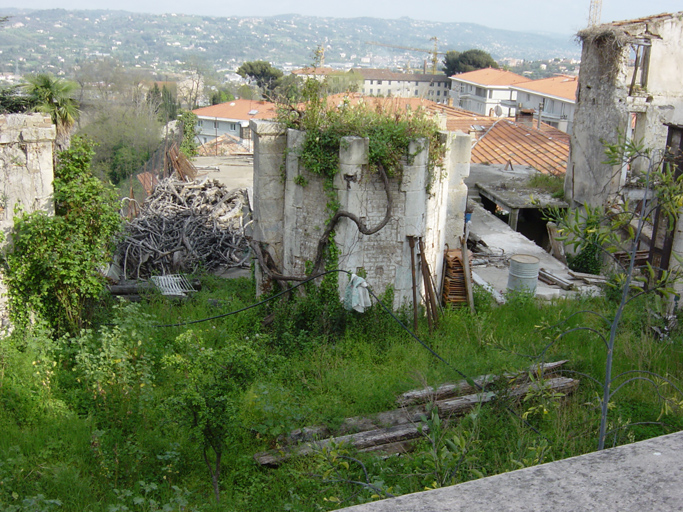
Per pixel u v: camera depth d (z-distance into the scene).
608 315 12.75
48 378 10.45
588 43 18.69
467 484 2.09
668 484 2.01
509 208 20.22
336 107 12.48
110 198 12.88
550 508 1.92
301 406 9.88
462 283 13.85
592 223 6.56
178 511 7.26
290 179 12.59
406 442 9.28
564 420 9.22
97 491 8.00
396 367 11.17
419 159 12.07
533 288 14.57
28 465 8.42
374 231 11.94
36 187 11.99
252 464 8.71
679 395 10.02
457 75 79.75
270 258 13.16
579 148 19.45
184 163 25.69
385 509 1.96
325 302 12.51
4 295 11.78
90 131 43.84
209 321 13.15
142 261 17.09
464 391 10.36
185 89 85.75
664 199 6.40
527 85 65.88
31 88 22.22
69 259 11.94
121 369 9.89
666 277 6.18
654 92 17.86
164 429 9.12
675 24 17.67
